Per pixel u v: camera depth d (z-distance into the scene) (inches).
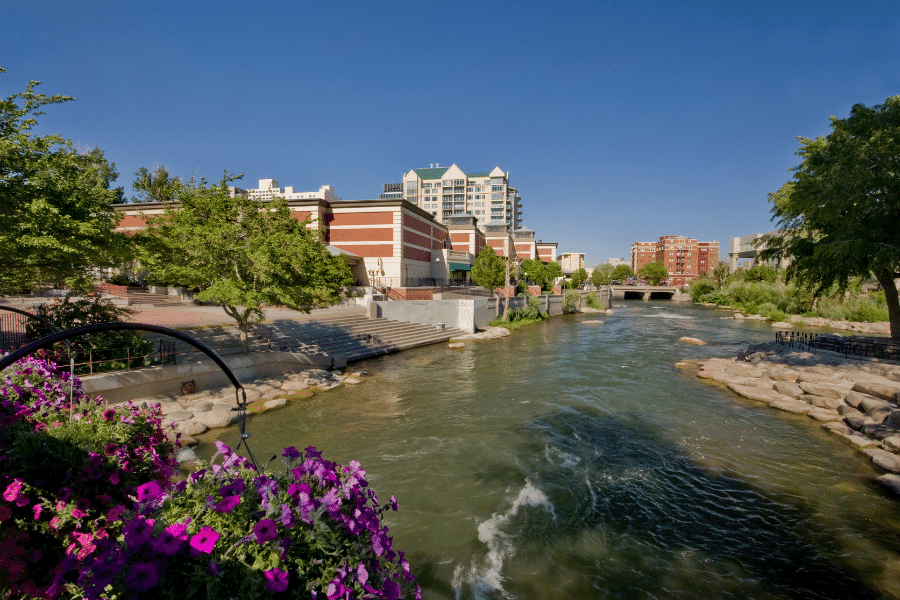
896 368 673.0
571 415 598.9
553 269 3002.0
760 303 2292.1
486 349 1160.8
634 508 362.9
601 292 2970.0
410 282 1672.0
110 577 79.6
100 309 549.0
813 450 485.1
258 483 104.8
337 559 103.3
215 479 110.3
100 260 495.8
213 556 88.3
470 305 1430.9
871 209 717.3
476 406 636.7
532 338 1397.6
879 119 709.3
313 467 114.4
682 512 358.3
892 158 674.2
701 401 673.0
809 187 741.3
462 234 2490.2
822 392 645.9
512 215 5137.8
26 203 412.2
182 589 85.0
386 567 115.1
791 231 904.9
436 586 267.9
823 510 362.3
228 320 933.8
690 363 963.3
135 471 168.2
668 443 503.8
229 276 686.5
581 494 385.1
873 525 340.2
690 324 1870.1
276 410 603.8
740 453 476.7
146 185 2090.3
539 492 386.9
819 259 808.9
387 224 1561.3
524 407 634.2
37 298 878.4
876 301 1829.5
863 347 836.0
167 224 673.6
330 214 1600.6
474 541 314.5
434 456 459.2
